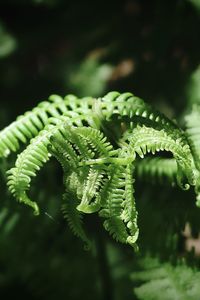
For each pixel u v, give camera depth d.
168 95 2.72
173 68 2.81
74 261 2.14
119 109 1.68
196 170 1.61
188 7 2.94
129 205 1.45
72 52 3.50
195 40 2.90
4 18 3.62
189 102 2.64
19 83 3.49
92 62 3.39
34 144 1.51
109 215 1.46
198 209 1.85
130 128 1.67
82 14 3.27
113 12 3.21
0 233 2.02
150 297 1.77
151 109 1.70
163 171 1.92
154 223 1.90
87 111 1.66
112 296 2.09
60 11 3.46
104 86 3.27
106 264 2.12
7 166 1.88
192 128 1.76
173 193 1.92
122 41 3.08
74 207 1.51
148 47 2.98
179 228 1.87
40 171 2.06
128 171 1.46
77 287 2.11
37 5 3.53
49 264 2.15
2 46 3.58
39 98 3.37
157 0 3.02
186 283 1.78
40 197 2.02
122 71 3.33
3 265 2.17
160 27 2.98
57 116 1.61
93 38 3.20
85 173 1.49
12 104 3.36
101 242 2.10
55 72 3.48
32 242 2.06
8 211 1.98
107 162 1.47
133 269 1.96
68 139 1.50
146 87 2.83
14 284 2.16
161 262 1.83
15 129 1.69
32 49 3.64
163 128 1.67
